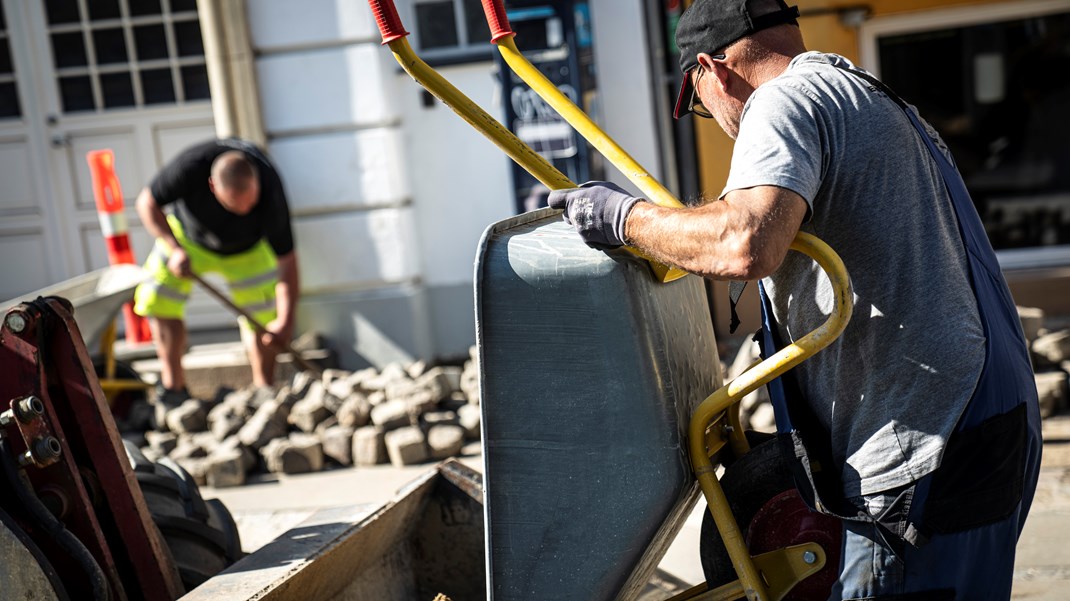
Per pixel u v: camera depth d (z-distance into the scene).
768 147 1.67
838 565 2.01
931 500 1.74
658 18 6.19
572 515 1.86
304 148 6.52
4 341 2.32
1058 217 6.49
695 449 1.90
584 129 2.01
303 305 6.61
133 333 6.54
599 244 1.81
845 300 1.69
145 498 2.84
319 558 2.27
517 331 1.84
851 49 6.25
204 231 5.80
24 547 2.12
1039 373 4.80
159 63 7.11
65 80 7.20
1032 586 3.06
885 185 1.74
